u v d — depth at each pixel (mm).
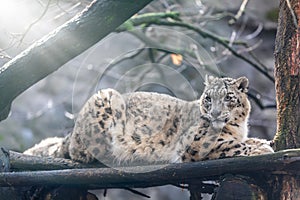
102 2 8211
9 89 8539
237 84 10109
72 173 8930
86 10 8281
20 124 20781
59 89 21359
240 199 8055
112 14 8219
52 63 8461
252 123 19984
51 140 11625
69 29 8250
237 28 21438
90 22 8211
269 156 7914
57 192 9711
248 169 8039
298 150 7809
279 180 8195
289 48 8617
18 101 21250
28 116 20359
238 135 9867
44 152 11234
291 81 8523
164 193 22422
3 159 9750
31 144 20344
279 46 8750
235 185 8094
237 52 16344
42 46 8328
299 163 7809
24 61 8375
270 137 20578
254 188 8117
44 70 8492
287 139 8414
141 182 9008
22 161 10000
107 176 8789
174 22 15289
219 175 8344
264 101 20750
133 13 8289
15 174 9148
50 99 20859
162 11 17453
